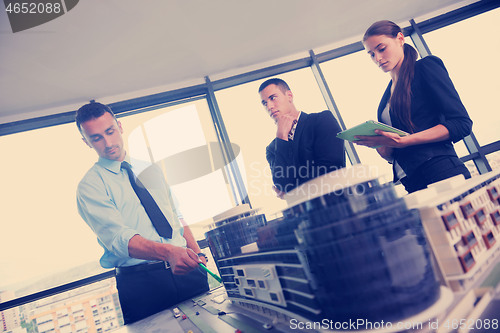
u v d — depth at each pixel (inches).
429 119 69.5
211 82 108.5
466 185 32.8
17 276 81.1
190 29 81.7
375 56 73.2
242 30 90.4
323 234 23.3
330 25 103.9
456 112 62.9
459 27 122.3
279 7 86.0
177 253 63.5
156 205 77.4
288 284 28.9
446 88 64.8
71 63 77.7
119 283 69.8
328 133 74.1
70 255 81.4
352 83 117.4
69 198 77.8
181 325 44.0
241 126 110.3
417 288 22.1
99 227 70.1
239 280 40.1
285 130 82.6
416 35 119.3
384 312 21.6
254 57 107.1
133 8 68.1
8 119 88.4
